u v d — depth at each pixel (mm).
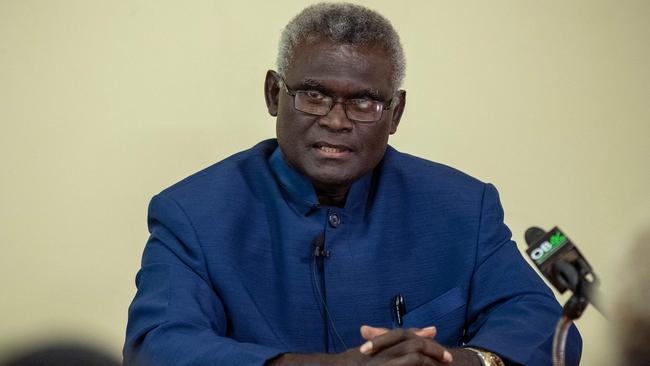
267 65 8844
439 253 6520
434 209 6586
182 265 6125
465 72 9242
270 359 5406
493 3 9273
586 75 9461
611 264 2979
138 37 8641
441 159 9219
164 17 8672
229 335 6211
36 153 8523
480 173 9297
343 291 6281
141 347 5789
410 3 9125
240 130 8812
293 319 6227
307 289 6273
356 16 6156
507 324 6074
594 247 9477
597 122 9492
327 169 6145
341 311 6254
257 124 8852
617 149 9531
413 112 9164
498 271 6453
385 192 6629
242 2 8781
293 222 6379
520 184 9383
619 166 9531
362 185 6520
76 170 8578
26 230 8508
